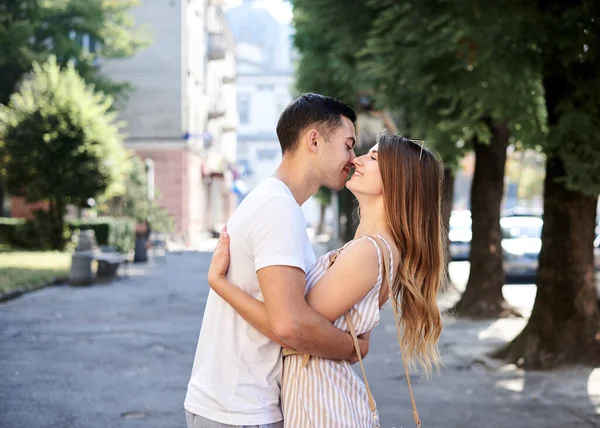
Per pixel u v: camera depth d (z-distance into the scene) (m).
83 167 24.11
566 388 7.37
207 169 45.09
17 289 15.00
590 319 8.35
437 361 2.58
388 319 12.96
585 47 7.42
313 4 11.48
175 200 37.00
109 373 8.02
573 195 8.28
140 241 25.77
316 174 2.50
